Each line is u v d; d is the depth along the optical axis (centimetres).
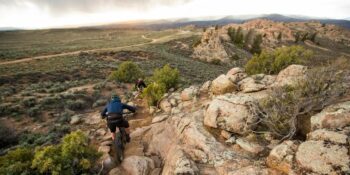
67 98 1575
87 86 2189
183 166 423
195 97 919
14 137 974
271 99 530
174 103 948
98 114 1093
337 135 357
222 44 7762
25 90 2053
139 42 10594
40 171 476
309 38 14025
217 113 562
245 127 519
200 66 5325
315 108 489
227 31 10225
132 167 512
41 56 5372
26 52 5822
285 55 1326
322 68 514
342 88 489
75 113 1280
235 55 7006
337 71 505
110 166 537
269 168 394
